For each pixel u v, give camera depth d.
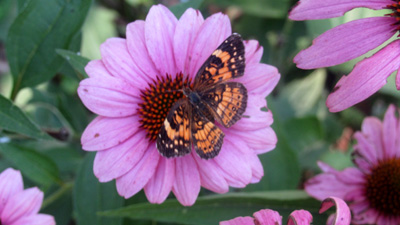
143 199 0.31
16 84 0.30
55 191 0.34
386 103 0.42
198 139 0.24
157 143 0.24
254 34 0.43
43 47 0.29
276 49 0.43
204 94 0.25
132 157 0.26
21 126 0.28
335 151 0.37
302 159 0.37
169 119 0.24
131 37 0.26
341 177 0.31
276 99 0.41
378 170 0.31
